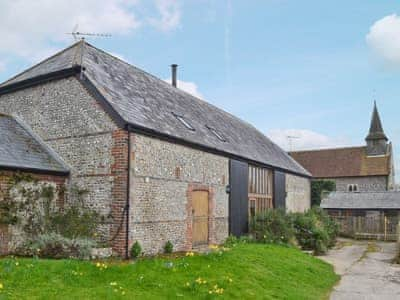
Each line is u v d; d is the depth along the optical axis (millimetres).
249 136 25844
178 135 14438
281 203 24828
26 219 11711
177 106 18359
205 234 16109
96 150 12727
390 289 11109
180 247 14328
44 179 12430
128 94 14766
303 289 10125
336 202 33281
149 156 13047
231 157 18531
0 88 15070
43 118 14078
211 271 9469
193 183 15383
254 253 13016
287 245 17766
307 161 50344
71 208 12539
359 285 11680
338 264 16125
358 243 26422
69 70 13445
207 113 22094
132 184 12211
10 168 11391
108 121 12586
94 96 12969
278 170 24578
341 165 48250
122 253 11766
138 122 12703
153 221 13023
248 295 8359
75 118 13312
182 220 14555
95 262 9320
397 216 30266
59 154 13484
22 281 7113
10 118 14406
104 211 12312
